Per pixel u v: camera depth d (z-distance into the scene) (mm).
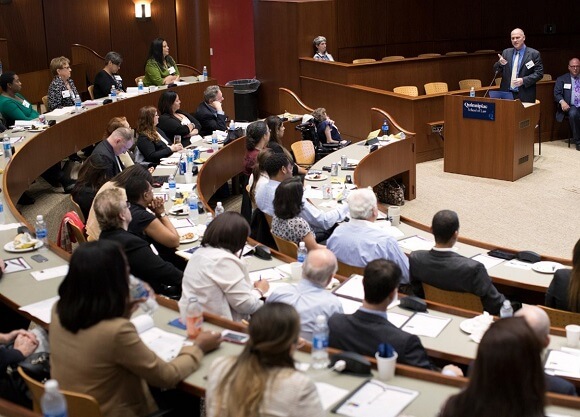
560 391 3307
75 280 3131
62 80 10547
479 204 9602
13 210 6066
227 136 9555
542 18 16594
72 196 6688
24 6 14023
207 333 3607
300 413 2656
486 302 4707
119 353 3135
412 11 15406
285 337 2729
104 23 14531
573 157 11727
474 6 16031
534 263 5629
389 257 5141
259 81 14391
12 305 4324
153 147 8617
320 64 12953
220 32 16312
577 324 4484
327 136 10141
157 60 12000
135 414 3264
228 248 4266
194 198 6215
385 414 3082
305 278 4047
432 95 11492
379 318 3650
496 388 2414
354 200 5246
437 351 3941
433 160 11766
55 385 2891
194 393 3318
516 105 10219
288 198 5492
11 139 8516
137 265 4781
